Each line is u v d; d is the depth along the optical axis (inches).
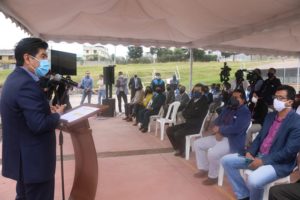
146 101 326.6
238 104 151.7
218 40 317.7
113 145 238.2
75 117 93.2
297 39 364.8
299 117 111.8
